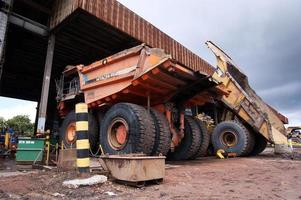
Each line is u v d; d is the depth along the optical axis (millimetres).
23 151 6191
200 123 8312
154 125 5918
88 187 3521
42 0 11672
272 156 10281
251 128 10211
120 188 3535
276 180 4367
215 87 7355
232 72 11055
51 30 11125
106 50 13789
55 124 10812
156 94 6688
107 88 6938
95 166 5051
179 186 3748
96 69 7395
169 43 13445
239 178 4559
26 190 3443
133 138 5508
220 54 10914
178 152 7805
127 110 5793
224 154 9633
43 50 14508
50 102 17141
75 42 12945
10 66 16969
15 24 10164
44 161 6391
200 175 4844
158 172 3898
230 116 11000
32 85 20406
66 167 5047
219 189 3561
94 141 7340
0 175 4645
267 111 11344
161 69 5754
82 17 10258
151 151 5727
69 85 8789
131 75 6227
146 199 2959
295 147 18500
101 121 6918
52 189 3436
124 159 3707
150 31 12398
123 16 11164
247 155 10344
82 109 4277
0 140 11023
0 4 9438
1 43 9211
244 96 10164
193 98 7793
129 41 12250
